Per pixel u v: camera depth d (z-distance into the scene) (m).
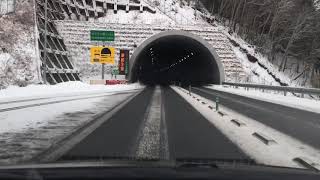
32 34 52.09
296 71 86.44
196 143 11.07
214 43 71.69
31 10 56.00
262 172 4.39
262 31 87.56
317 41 84.62
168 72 116.56
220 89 54.28
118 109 21.30
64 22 65.50
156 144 10.81
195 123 15.69
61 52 59.62
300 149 10.69
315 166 8.29
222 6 90.44
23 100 25.83
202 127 14.52
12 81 41.88
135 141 11.29
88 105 23.48
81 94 34.72
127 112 19.80
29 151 9.62
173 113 19.53
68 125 14.61
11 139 11.45
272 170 4.57
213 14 92.12
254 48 79.00
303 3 86.19
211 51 69.38
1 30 48.88
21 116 17.02
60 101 25.89
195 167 4.43
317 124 16.41
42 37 54.91
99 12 74.44
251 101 30.09
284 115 19.89
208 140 11.63
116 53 66.94
